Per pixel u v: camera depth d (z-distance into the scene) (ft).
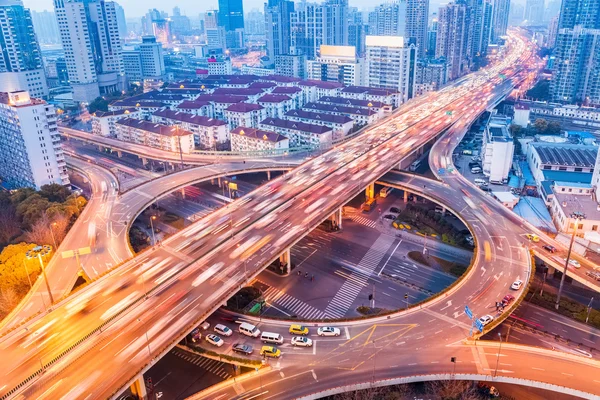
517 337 413.59
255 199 624.18
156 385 368.27
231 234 521.65
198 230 537.24
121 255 518.78
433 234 623.36
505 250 508.53
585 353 394.93
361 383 333.21
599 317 442.50
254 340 392.68
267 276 534.78
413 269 547.90
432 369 346.13
